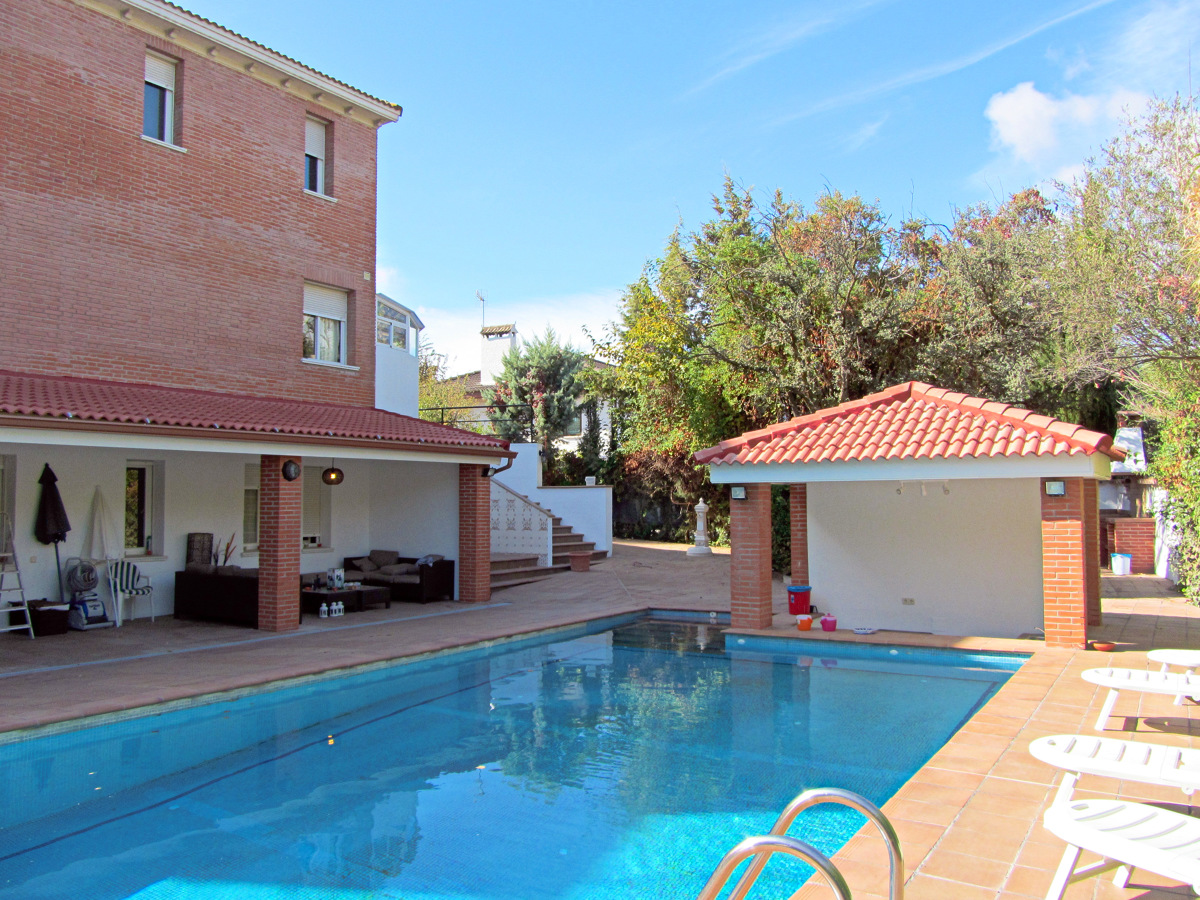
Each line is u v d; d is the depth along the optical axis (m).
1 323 12.44
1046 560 11.09
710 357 21.47
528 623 13.76
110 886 5.04
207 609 13.57
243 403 14.32
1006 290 18.19
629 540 29.89
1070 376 17.05
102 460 13.54
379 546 18.30
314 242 17.08
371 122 18.38
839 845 5.47
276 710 9.17
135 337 14.05
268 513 12.88
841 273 19.38
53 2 13.21
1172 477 15.86
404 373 20.22
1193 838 3.84
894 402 13.18
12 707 8.11
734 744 7.84
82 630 12.67
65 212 13.23
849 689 10.04
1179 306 14.51
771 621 13.48
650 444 26.55
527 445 25.08
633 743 7.91
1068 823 3.94
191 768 7.23
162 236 14.51
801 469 12.31
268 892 4.96
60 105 13.25
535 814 6.14
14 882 5.09
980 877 4.48
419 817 6.10
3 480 12.47
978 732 7.28
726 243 23.88
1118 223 15.23
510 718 8.84
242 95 15.87
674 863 5.30
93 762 7.39
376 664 10.80
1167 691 6.76
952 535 13.00
